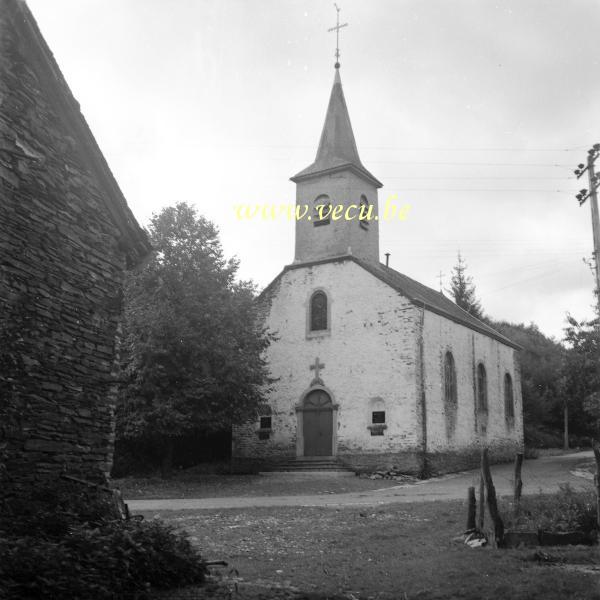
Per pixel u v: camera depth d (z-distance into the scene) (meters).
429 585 7.90
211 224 24.53
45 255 9.40
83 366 9.93
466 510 13.38
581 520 10.65
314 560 9.47
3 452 8.42
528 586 7.60
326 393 26.36
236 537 11.18
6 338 8.56
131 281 22.38
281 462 26.62
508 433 32.53
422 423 24.48
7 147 8.91
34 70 9.50
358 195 28.36
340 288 26.81
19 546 6.42
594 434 46.62
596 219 21.62
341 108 29.75
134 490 19.67
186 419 22.19
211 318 22.53
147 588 6.91
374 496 18.25
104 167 10.62
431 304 26.39
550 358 50.12
